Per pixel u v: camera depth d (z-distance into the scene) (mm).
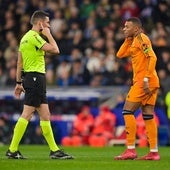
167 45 70000
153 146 35312
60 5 79188
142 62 34969
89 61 69438
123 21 73938
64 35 75125
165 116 61094
